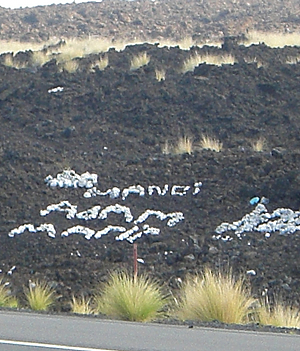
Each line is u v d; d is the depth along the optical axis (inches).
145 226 830.5
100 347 419.5
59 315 545.0
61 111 1122.7
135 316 553.3
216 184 894.4
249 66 1170.0
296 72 1149.7
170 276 721.0
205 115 1067.9
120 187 911.0
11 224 855.7
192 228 820.0
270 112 1058.1
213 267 733.3
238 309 561.3
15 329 471.2
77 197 901.8
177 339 445.7
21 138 1058.1
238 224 813.9
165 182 911.7
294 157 914.7
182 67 1200.2
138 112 1090.7
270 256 744.3
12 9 2475.4
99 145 1026.7
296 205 833.5
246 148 977.5
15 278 746.2
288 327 534.0
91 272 742.5
